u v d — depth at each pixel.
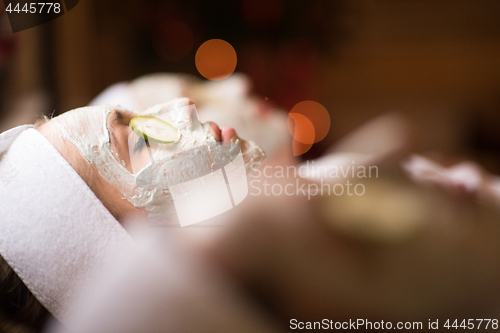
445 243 0.71
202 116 0.85
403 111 2.33
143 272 0.60
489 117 2.18
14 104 1.49
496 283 0.68
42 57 1.61
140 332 0.60
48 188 0.59
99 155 0.60
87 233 0.59
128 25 1.98
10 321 0.60
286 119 0.92
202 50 1.69
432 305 0.66
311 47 1.68
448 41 2.38
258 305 0.63
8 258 0.60
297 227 0.68
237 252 0.64
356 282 0.66
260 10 1.61
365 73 2.44
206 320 0.61
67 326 0.60
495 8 2.30
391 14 2.38
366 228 0.70
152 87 0.94
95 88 1.90
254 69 1.65
